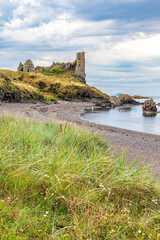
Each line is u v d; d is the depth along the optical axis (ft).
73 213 9.83
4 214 8.83
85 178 13.99
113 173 15.46
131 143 54.44
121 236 8.80
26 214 9.00
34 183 12.14
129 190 13.67
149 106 254.68
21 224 8.34
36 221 8.82
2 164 13.60
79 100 398.21
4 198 10.44
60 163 14.79
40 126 31.73
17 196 10.83
